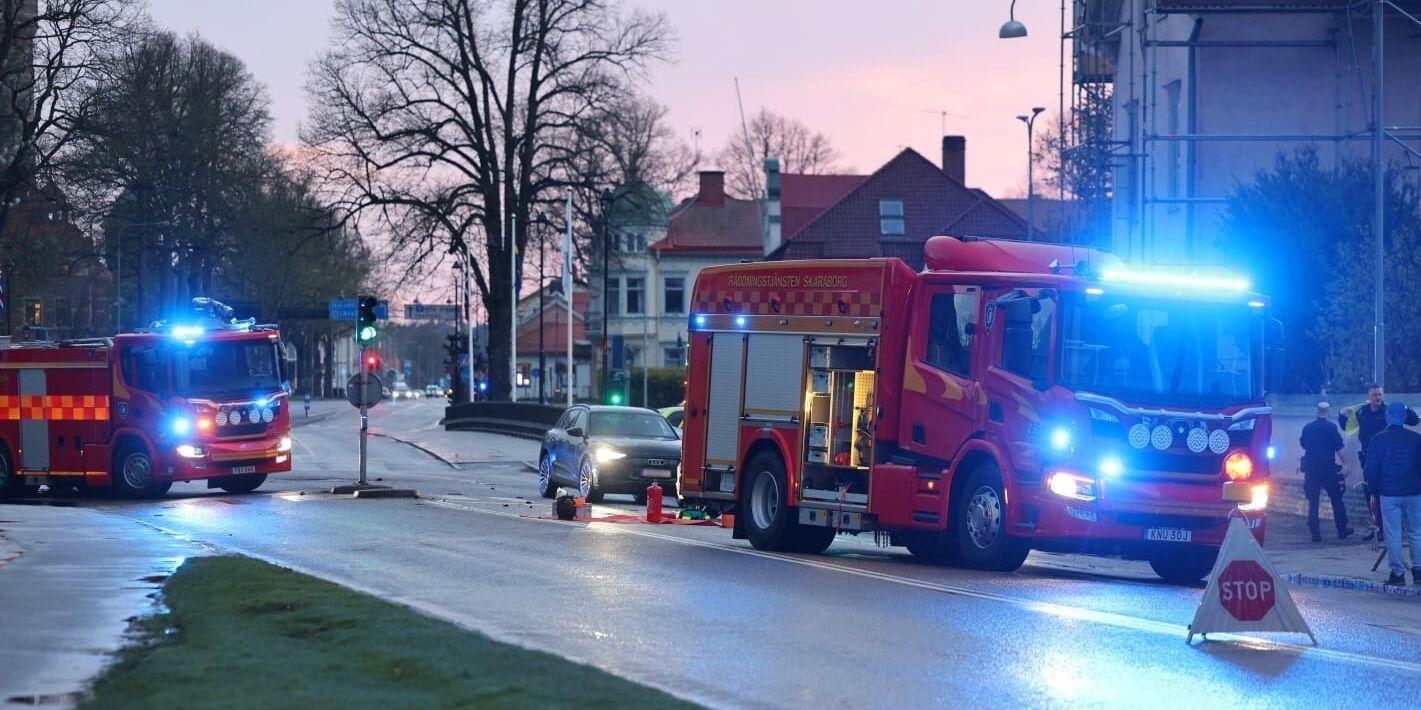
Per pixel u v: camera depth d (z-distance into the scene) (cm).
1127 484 2055
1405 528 2272
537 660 1192
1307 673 1305
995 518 2123
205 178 8312
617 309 11850
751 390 2445
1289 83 4094
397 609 1491
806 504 2342
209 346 3653
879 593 1803
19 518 2867
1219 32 4088
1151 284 2108
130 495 3644
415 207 7294
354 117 7256
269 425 3700
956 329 2191
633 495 3750
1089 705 1136
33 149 6234
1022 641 1441
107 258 8481
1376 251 2809
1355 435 2817
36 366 3691
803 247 9081
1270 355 2144
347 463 5347
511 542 2397
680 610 1633
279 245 8325
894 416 2255
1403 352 3041
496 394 7688
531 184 7381
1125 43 4594
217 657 1203
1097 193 5025
